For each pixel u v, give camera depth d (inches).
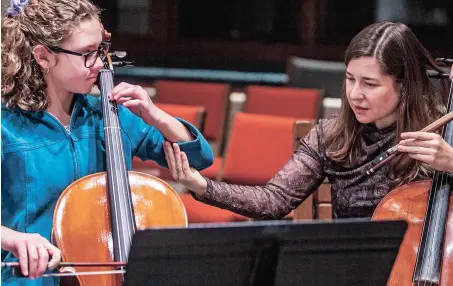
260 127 311.1
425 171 166.7
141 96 155.9
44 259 129.0
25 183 148.5
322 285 129.2
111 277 144.1
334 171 174.2
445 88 173.6
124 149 158.9
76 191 150.5
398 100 164.6
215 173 346.3
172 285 121.9
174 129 159.6
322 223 123.6
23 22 147.7
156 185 157.8
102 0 544.1
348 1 528.4
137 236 115.3
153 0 545.3
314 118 366.0
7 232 135.6
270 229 122.3
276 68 545.3
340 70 388.2
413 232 157.6
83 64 147.4
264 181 305.9
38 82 149.5
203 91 402.9
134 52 550.6
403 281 153.9
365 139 170.4
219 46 548.4
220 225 119.5
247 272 125.3
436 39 510.9
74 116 155.0
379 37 160.6
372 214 169.8
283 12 539.8
